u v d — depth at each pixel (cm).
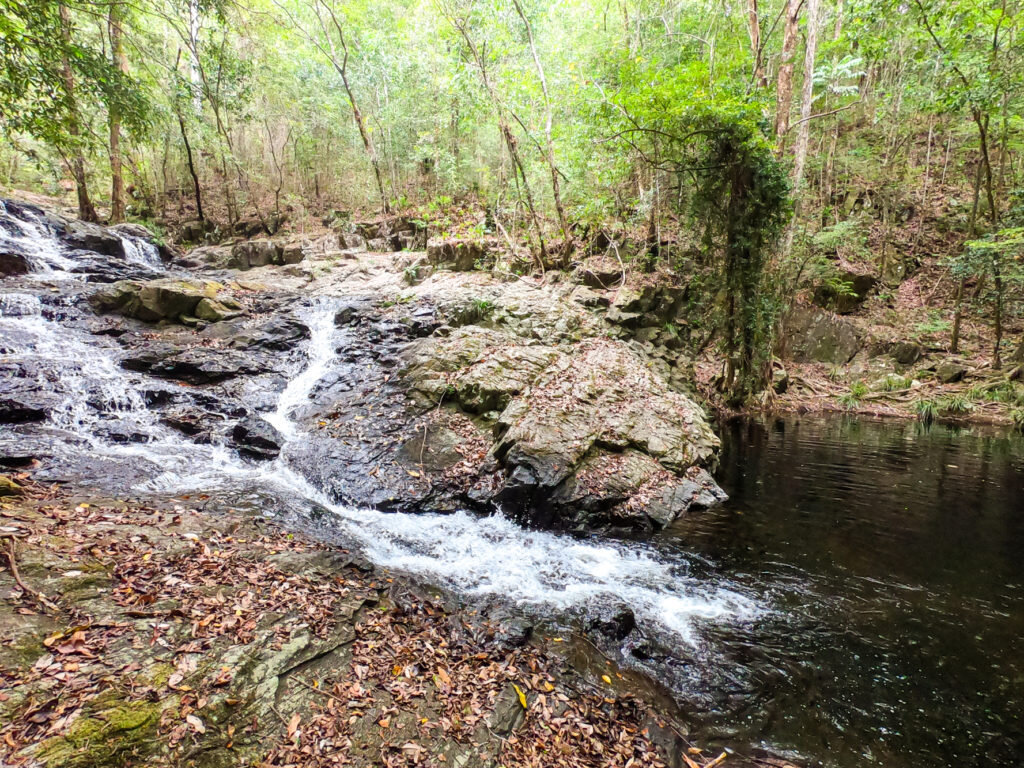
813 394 1512
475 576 509
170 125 1866
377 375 949
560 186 1738
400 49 2000
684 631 439
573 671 366
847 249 1817
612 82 1623
